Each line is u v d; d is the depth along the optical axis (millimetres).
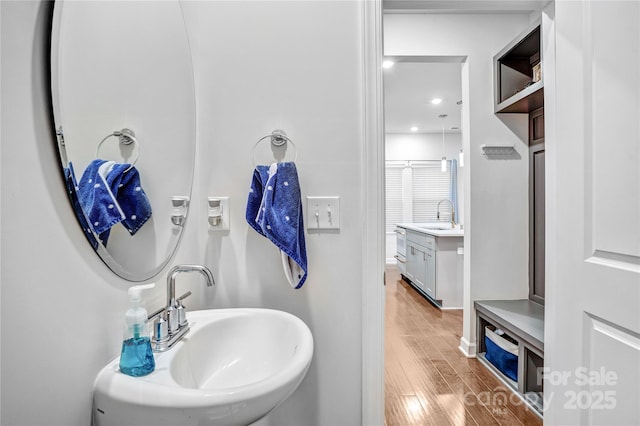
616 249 937
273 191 977
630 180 893
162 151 872
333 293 1110
